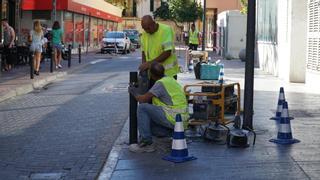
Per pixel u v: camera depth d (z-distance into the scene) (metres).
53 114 12.44
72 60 31.95
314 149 8.27
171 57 8.82
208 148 8.40
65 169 7.72
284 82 19.17
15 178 7.32
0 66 20.47
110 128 10.64
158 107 8.05
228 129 8.80
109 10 55.16
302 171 7.05
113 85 18.28
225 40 35.84
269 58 23.42
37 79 18.98
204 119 9.32
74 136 9.98
